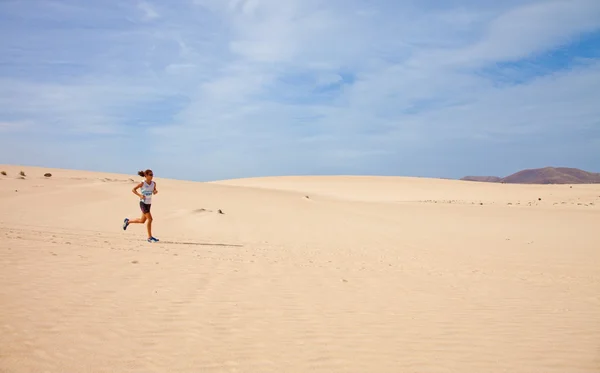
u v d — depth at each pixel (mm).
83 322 4980
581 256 14125
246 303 6383
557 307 7016
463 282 9266
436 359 4406
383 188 72875
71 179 34312
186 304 6090
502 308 6836
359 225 23234
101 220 18719
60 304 5617
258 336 4918
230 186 44375
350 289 7895
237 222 20953
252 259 10898
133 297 6266
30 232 12977
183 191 32750
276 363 4141
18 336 4359
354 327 5457
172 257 10195
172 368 3893
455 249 15695
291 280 8398
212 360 4137
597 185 67875
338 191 69625
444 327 5602
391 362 4285
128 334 4719
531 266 12078
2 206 20484
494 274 10586
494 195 59156
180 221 20031
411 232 21438
